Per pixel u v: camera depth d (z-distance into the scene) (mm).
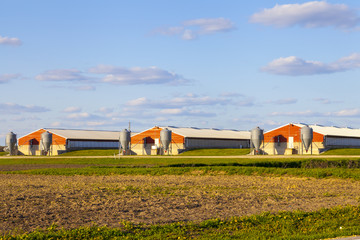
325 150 100500
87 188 36969
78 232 18922
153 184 41000
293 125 103250
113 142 130625
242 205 27672
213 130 133625
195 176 49969
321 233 19141
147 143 115625
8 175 53719
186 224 21078
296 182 43062
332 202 28766
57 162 82875
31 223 21719
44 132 121625
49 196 31203
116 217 23312
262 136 105688
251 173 51000
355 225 20922
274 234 19203
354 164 60531
